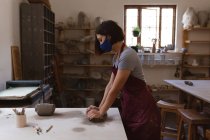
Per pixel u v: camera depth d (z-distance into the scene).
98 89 5.48
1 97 2.53
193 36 5.60
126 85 1.76
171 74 5.74
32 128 1.50
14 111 1.76
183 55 5.48
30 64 4.19
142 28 5.75
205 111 3.41
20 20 4.16
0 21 3.36
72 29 5.49
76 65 5.48
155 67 5.72
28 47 4.18
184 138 3.24
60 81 5.33
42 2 4.21
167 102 3.67
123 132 1.43
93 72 5.50
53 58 5.07
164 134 3.43
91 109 1.73
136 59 1.70
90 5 5.57
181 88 3.29
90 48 5.58
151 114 1.72
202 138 2.97
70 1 5.56
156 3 5.57
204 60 5.52
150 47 5.70
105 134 1.40
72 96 5.35
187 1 5.53
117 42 1.72
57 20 5.60
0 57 3.36
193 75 5.53
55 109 1.92
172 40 5.76
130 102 1.76
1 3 3.39
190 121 2.73
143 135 1.68
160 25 5.73
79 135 1.38
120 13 5.58
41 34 4.16
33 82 3.34
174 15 5.69
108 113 1.84
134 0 5.55
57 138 1.34
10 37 3.74
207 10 5.52
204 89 3.17
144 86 1.79
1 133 1.42
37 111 1.77
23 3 4.16
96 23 5.32
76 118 1.71
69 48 5.42
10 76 3.75
